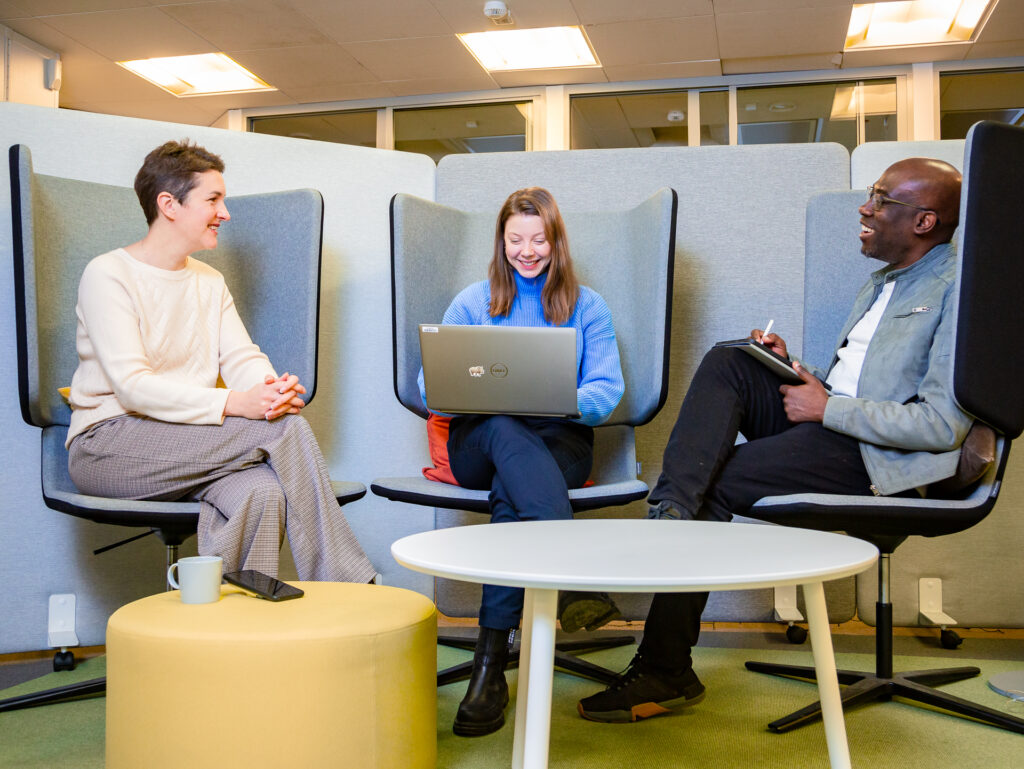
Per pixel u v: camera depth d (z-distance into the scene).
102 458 1.77
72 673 2.08
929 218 1.77
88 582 2.25
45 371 1.96
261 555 1.67
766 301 2.44
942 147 2.41
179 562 1.29
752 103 7.38
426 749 1.23
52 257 2.01
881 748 1.48
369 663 1.13
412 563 1.00
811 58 6.88
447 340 1.83
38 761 1.45
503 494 1.69
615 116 7.76
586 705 1.63
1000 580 2.39
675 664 1.62
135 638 1.12
